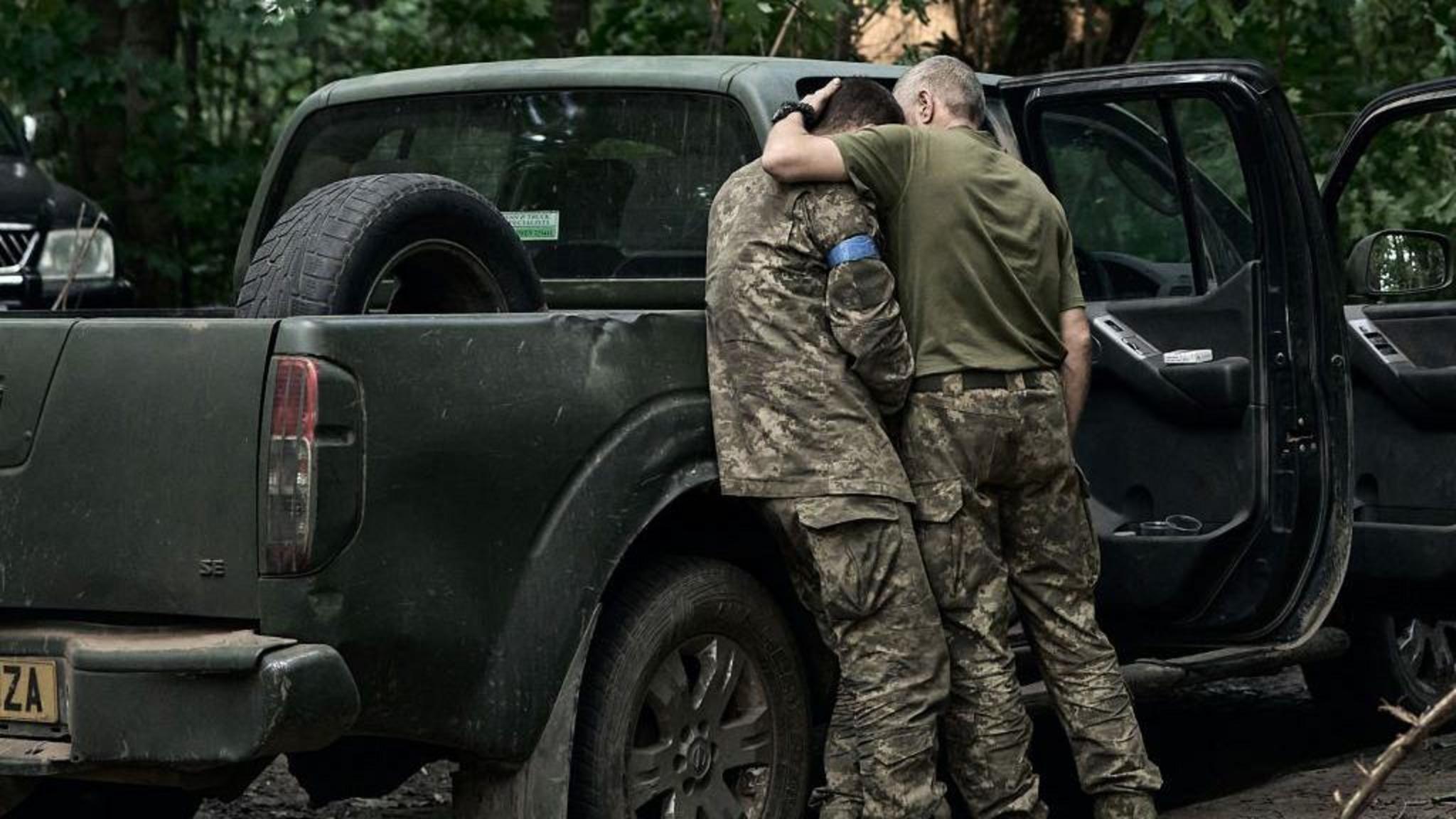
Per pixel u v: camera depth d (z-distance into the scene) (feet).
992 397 19.38
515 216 23.30
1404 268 26.20
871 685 18.98
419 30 49.73
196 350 15.85
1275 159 22.59
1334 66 43.78
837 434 18.65
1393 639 29.27
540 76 23.18
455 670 16.66
